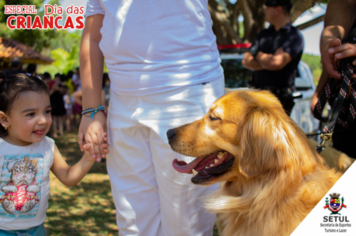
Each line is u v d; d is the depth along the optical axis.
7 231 2.02
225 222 2.18
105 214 4.16
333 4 2.72
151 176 2.16
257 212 1.91
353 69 2.35
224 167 2.05
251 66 4.52
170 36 1.88
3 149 2.02
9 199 2.00
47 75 11.75
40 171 2.11
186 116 2.00
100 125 2.14
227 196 2.05
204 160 2.11
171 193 2.05
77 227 3.73
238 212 2.06
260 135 1.82
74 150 8.16
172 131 1.99
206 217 2.15
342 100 2.30
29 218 2.07
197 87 1.99
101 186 5.28
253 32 9.34
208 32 2.05
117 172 2.22
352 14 2.66
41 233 2.20
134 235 2.22
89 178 5.73
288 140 1.83
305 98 6.06
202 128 2.03
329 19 2.72
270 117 1.85
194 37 1.94
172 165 2.01
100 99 2.23
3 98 1.96
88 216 4.07
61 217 4.00
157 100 1.96
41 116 2.04
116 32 1.95
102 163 6.87
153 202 2.20
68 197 4.74
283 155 1.80
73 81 14.65
